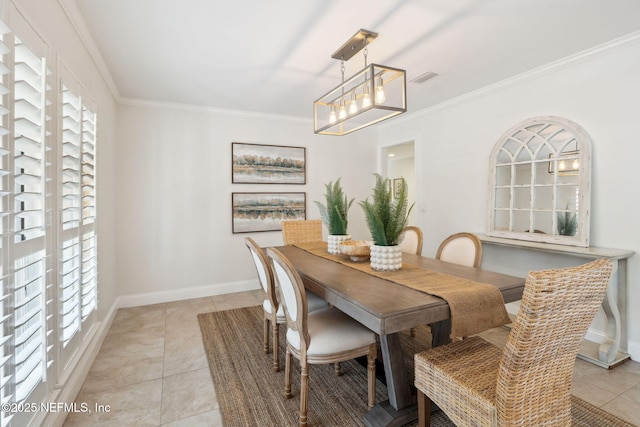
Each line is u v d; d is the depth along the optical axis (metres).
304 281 1.93
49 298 1.51
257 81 3.02
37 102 1.33
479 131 3.37
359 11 1.92
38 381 1.31
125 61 2.59
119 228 3.51
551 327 1.03
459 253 2.39
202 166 3.91
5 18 1.11
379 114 4.22
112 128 3.21
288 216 4.41
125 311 3.40
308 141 4.55
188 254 3.86
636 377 2.09
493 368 1.31
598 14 1.96
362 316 1.34
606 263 1.12
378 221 1.96
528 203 2.90
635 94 2.25
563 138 2.64
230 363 2.29
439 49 2.41
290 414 1.74
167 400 1.86
